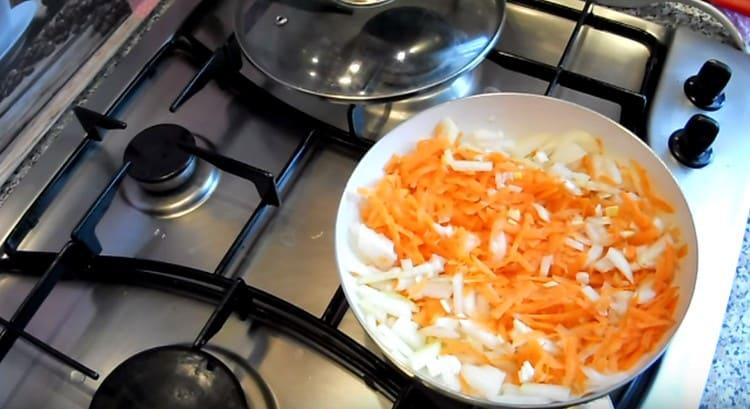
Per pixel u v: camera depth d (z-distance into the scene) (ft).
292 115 2.14
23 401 1.79
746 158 1.93
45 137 2.29
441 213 1.84
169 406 1.59
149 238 2.00
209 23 2.39
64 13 2.44
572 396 1.53
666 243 1.72
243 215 2.02
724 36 2.28
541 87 2.17
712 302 1.72
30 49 2.37
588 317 1.66
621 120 2.06
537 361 1.58
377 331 1.65
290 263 1.91
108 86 2.33
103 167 2.15
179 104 2.05
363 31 2.08
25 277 1.96
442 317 1.68
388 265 1.77
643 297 1.67
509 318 1.67
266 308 1.81
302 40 2.10
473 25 2.09
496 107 1.93
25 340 1.84
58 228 2.06
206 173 2.09
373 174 1.88
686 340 1.67
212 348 1.78
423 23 2.07
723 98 2.03
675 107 2.03
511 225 1.81
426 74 2.01
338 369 1.73
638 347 1.59
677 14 2.34
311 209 2.00
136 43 2.44
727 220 1.84
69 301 1.90
